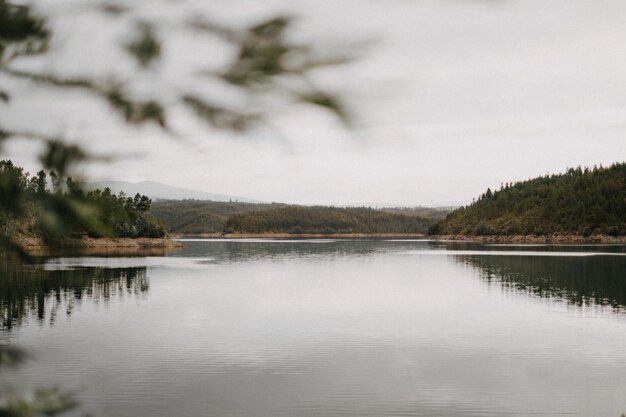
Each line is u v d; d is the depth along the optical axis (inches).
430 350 1115.3
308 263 3860.7
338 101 49.8
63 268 3097.9
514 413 754.2
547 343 1180.5
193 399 800.9
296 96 51.0
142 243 6466.5
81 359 1004.6
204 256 4699.8
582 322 1443.2
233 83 52.4
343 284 2442.2
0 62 57.7
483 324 1417.3
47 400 69.8
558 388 861.2
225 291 2135.8
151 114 56.0
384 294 2080.5
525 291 2156.7
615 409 770.8
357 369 967.6
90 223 61.2
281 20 50.1
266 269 3280.0
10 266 60.3
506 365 996.6
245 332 1295.5
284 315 1563.7
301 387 861.2
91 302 1781.5
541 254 4682.6
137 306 1700.3
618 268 3157.0
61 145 58.1
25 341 1169.4
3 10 56.9
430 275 2878.9
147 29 55.2
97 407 749.9
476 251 5442.9
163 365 976.9
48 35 56.9
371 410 763.4
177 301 1828.2
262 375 926.4
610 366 986.7
